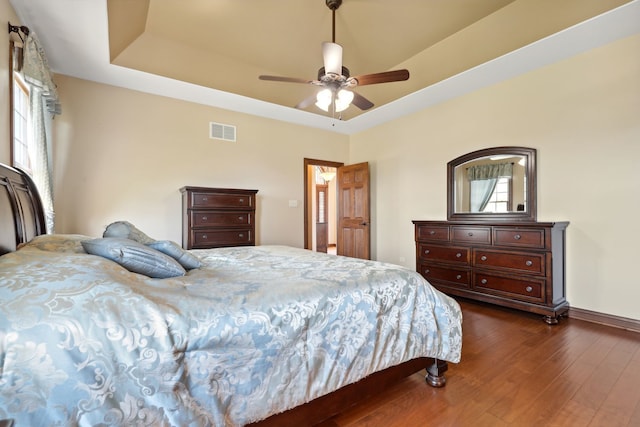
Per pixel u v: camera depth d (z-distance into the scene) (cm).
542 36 298
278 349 118
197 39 364
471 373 193
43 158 269
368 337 146
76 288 94
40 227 195
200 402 98
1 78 207
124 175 365
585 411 155
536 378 187
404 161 478
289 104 469
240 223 400
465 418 151
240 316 112
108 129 356
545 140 323
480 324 282
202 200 375
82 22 243
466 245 351
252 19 343
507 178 353
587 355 218
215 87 404
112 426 84
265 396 113
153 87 366
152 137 383
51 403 79
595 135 290
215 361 103
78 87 340
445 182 419
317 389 127
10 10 219
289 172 504
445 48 378
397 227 489
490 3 316
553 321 281
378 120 498
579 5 274
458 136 404
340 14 337
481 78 351
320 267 187
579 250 301
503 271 318
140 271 141
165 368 93
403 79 265
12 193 155
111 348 88
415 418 151
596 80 289
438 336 174
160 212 388
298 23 352
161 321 97
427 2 320
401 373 165
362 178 522
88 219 343
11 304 83
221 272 172
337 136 567
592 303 292
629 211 272
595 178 291
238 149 451
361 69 437
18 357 77
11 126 221
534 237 295
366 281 158
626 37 271
